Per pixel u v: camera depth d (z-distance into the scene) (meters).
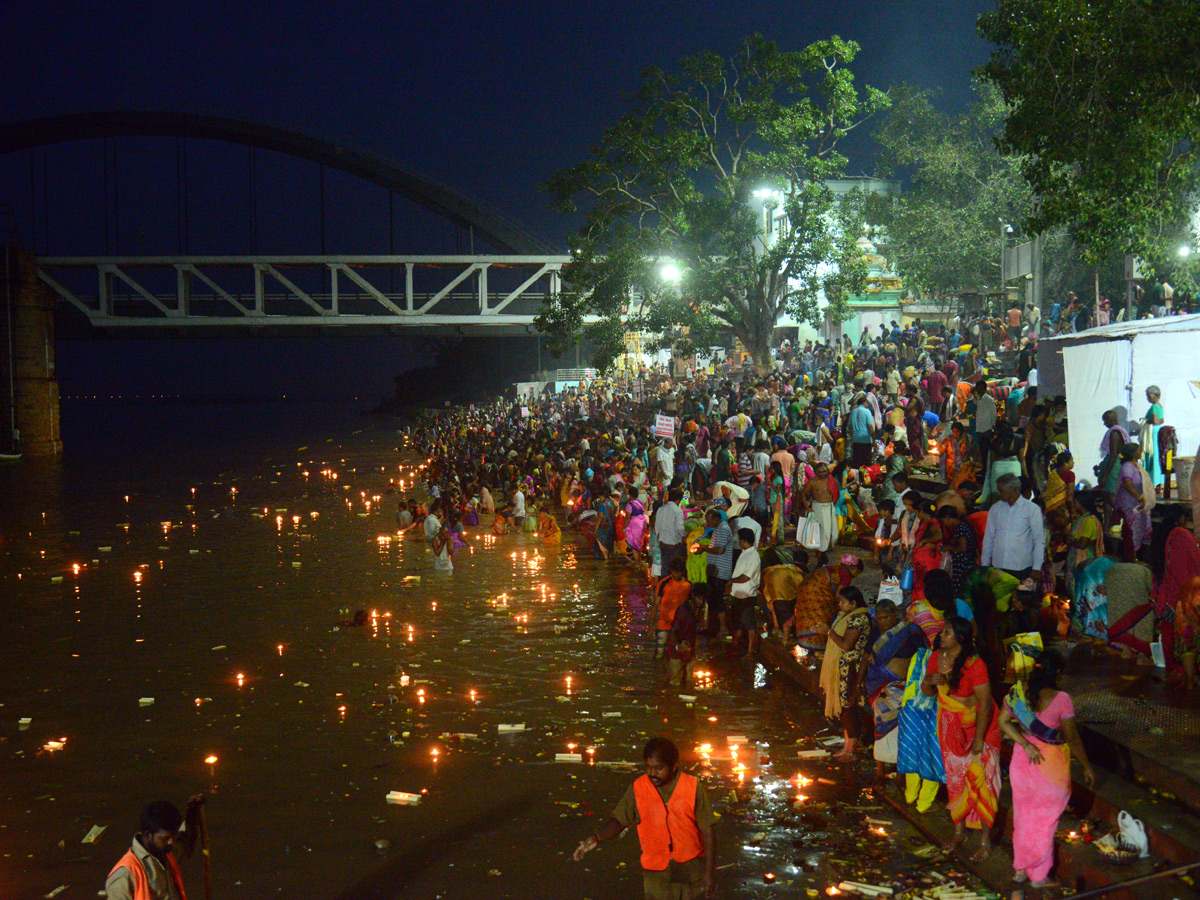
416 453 63.28
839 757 9.30
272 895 7.02
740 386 34.47
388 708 11.52
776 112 38.72
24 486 45.97
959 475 16.03
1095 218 16.75
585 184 41.09
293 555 24.06
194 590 19.61
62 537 28.52
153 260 75.38
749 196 41.00
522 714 11.16
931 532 10.41
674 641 12.16
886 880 6.85
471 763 9.64
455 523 24.33
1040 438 14.21
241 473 51.22
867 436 19.61
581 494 27.84
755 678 12.28
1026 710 6.49
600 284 41.69
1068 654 9.55
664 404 42.00
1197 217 17.09
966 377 25.09
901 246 49.62
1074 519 11.81
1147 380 14.34
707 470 23.77
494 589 18.92
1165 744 7.13
